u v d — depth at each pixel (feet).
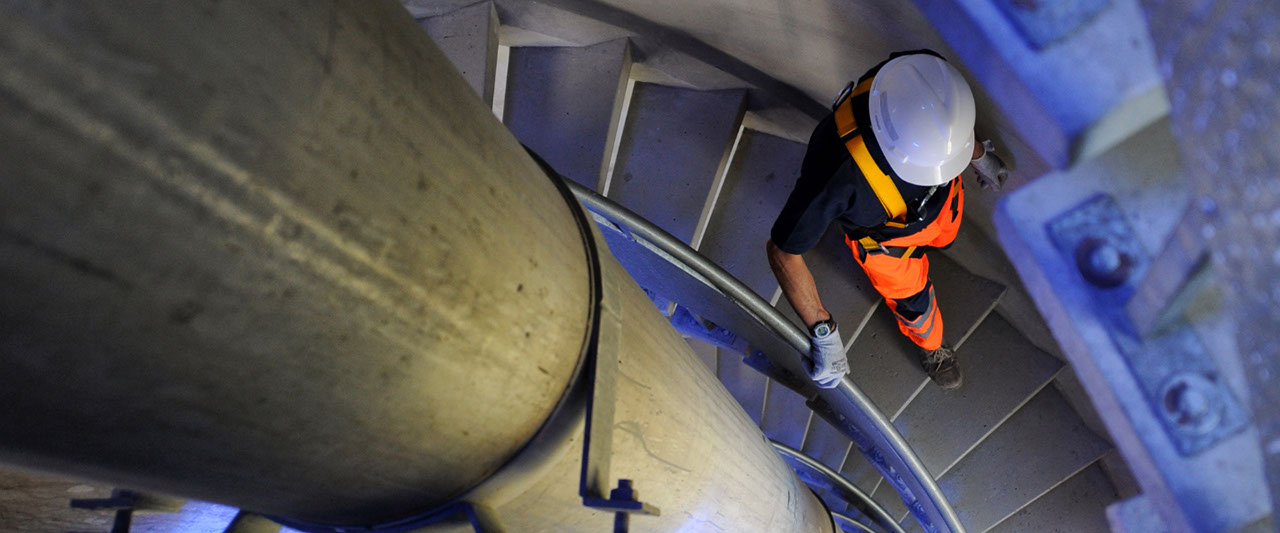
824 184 8.11
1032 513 17.70
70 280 2.08
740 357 18.07
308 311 2.66
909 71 7.54
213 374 2.58
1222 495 2.50
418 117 2.96
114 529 4.92
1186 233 2.64
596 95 11.87
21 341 2.14
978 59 4.23
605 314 4.59
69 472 3.00
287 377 2.78
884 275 10.32
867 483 22.62
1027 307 12.85
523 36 12.26
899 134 7.54
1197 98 1.91
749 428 8.25
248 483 3.35
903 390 14.57
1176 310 2.72
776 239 8.68
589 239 4.76
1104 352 3.15
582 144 11.84
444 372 3.35
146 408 2.56
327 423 3.10
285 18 2.38
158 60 2.04
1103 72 3.15
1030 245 3.79
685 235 12.10
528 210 3.80
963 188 10.23
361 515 4.35
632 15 11.55
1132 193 3.09
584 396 4.57
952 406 15.52
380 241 2.77
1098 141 3.25
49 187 1.94
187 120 2.11
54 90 1.87
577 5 11.41
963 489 17.07
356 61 2.66
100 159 1.99
